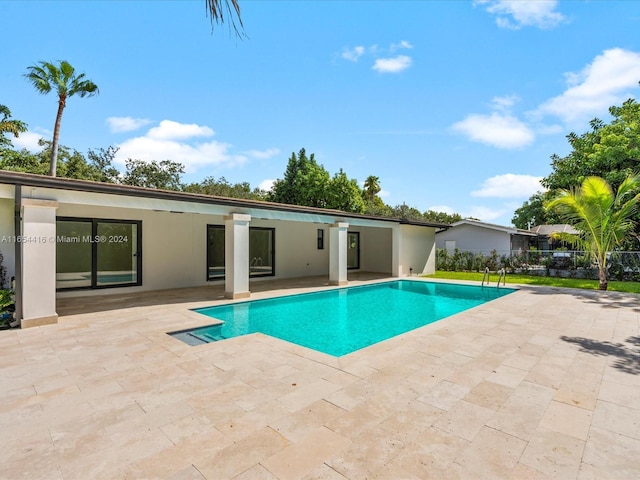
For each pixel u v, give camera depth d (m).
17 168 20.14
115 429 2.85
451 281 13.53
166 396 3.46
